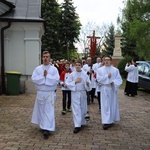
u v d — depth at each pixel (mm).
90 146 6203
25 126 7828
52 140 6605
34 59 14422
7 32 14328
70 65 10492
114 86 8039
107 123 7738
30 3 15430
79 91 7598
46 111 6996
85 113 7848
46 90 7059
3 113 9484
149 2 20062
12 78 13625
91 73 10883
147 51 21031
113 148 6102
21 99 12469
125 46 35062
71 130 7543
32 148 5996
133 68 15016
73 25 40531
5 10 14430
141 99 13992
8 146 6098
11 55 14445
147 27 20047
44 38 35750
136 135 7172
